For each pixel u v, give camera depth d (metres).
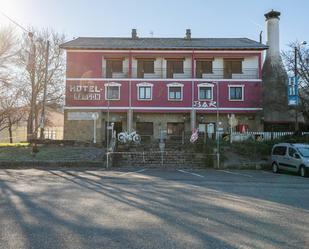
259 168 25.97
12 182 15.93
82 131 43.47
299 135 33.81
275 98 43.53
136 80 44.03
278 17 49.16
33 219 8.67
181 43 46.56
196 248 6.52
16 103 49.38
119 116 44.59
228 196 12.45
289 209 10.17
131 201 11.24
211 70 45.00
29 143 34.62
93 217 8.98
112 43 45.88
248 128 44.22
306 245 6.73
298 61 36.59
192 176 19.97
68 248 6.48
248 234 7.46
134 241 6.95
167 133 44.69
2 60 38.50
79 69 44.12
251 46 44.38
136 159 27.86
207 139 33.16
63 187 14.35
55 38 47.34
